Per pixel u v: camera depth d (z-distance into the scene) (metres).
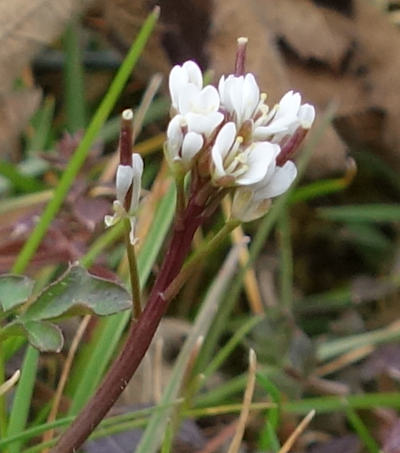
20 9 0.14
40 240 0.12
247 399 0.11
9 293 0.09
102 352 0.11
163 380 0.13
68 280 0.08
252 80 0.08
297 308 0.15
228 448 0.12
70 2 0.14
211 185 0.08
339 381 0.14
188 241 0.08
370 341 0.13
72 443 0.08
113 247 0.14
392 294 0.15
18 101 0.14
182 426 0.11
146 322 0.08
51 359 0.12
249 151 0.08
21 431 0.10
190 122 0.08
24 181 0.14
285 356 0.13
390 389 0.13
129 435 0.11
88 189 0.13
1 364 0.10
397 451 0.11
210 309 0.12
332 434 0.13
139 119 0.14
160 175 0.13
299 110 0.08
